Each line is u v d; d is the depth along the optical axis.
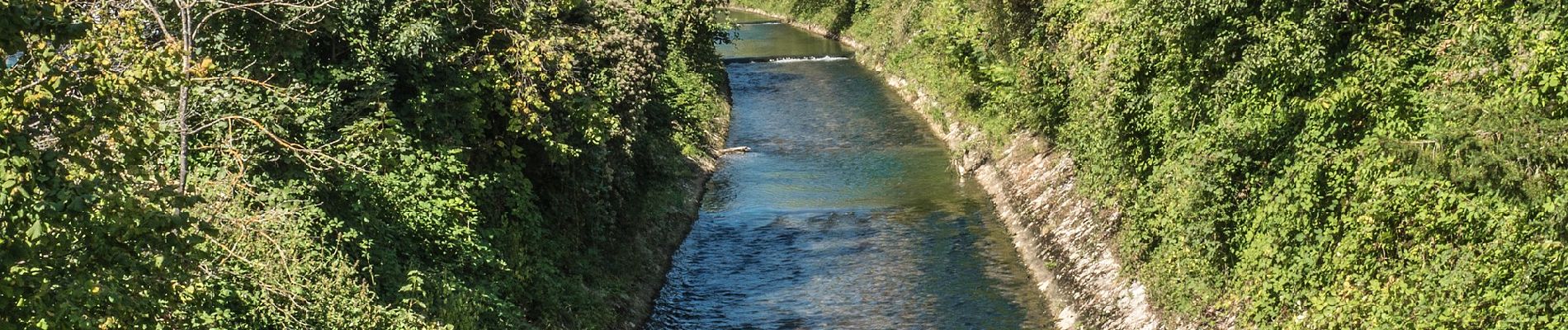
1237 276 18.78
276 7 17.03
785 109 51.09
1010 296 24.73
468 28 20.14
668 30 46.41
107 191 10.23
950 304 24.44
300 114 17.28
